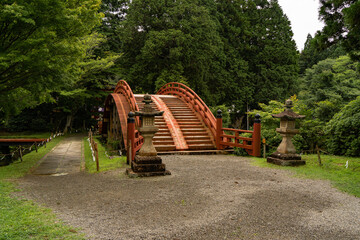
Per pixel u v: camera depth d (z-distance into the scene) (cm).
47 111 3250
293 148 936
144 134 804
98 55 3350
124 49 3184
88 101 3456
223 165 959
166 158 1125
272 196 574
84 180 783
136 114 788
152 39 2539
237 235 388
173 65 2597
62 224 430
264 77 3347
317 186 652
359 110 1097
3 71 988
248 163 997
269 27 3709
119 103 1634
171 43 2572
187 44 2577
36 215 471
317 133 1256
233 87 3195
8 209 503
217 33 3067
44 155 1531
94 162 1147
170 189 642
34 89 1062
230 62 3272
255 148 1138
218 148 1330
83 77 2870
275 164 931
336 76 2645
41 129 3344
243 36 3500
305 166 893
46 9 894
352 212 477
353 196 570
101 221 444
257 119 1137
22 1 842
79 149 1858
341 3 807
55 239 372
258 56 3509
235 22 3562
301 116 920
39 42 939
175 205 523
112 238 377
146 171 788
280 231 401
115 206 523
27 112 3316
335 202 532
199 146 1323
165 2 2786
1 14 801
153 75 2708
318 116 1691
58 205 536
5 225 414
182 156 1191
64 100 2919
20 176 884
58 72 1037
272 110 1484
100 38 2983
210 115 1477
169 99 1895
